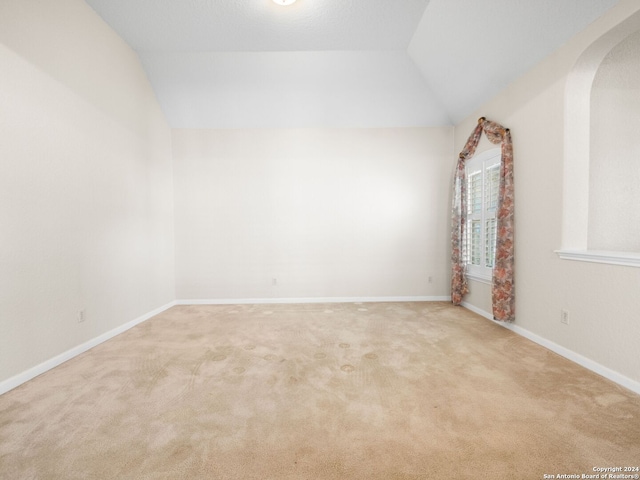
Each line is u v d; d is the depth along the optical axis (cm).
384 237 455
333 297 459
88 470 130
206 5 277
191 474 127
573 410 171
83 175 273
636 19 196
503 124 324
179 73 379
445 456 137
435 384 203
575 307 238
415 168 456
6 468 131
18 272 211
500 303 312
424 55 348
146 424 161
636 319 193
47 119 235
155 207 401
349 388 199
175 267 454
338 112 434
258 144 453
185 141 449
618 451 139
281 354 258
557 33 241
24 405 180
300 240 458
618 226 256
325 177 455
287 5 277
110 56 310
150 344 284
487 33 277
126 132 338
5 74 203
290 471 129
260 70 377
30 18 221
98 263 291
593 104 251
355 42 338
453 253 422
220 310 414
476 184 389
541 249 273
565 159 248
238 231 455
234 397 188
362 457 136
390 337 298
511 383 204
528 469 129
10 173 206
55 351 240
